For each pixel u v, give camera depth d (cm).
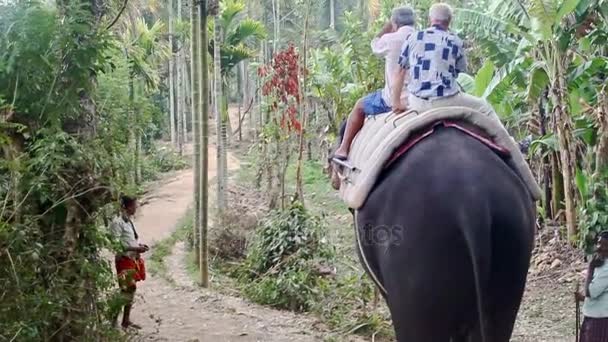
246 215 1642
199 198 1317
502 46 1278
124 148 680
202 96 1188
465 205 363
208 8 1270
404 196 385
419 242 370
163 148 3169
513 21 1221
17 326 516
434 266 364
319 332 908
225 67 2891
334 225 1766
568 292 1105
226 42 2834
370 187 409
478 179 373
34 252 534
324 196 2164
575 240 1248
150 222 1778
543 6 1105
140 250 825
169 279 1209
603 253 654
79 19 600
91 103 626
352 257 1382
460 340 375
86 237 607
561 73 1190
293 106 1739
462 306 364
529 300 1098
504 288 374
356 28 1692
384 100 508
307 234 1269
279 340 855
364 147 462
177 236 1612
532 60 1248
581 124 1254
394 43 507
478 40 1286
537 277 1200
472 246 354
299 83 1756
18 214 537
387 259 390
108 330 625
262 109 2253
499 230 367
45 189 561
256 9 3369
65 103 590
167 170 2938
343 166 500
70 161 575
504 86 1280
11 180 543
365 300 988
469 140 403
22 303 528
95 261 625
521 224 375
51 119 580
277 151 1912
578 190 1262
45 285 573
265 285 1126
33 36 577
